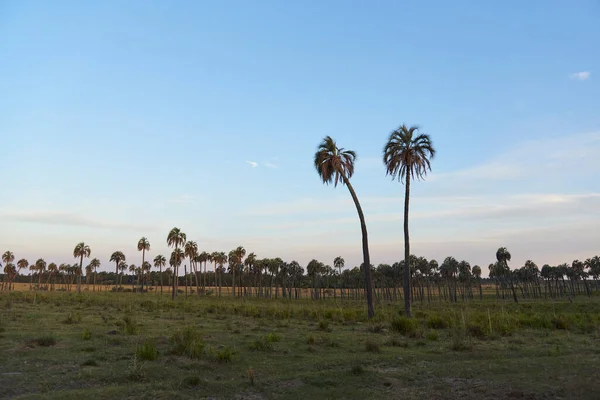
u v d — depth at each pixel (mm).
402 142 30078
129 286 179375
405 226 29531
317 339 15391
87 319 22156
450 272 102688
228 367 10266
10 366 9688
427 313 28609
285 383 8664
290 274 121062
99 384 8359
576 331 18641
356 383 8594
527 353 12297
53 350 11898
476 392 7734
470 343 13750
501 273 104938
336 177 31312
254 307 32938
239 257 107000
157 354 10969
